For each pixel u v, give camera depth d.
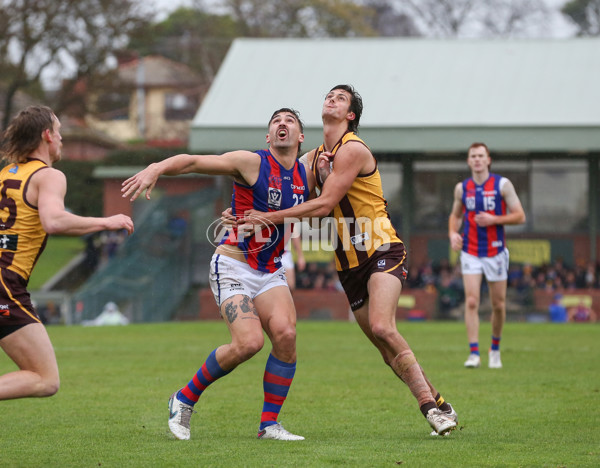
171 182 99.81
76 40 127.31
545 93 88.88
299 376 31.70
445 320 79.88
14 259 16.53
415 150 82.62
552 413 23.56
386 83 92.81
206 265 94.12
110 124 166.62
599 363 35.88
